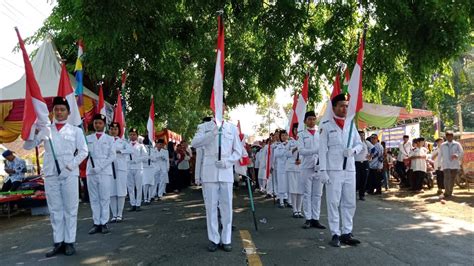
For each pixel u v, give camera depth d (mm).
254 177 18734
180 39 13008
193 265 5395
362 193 12359
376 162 13891
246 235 7215
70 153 6273
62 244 6211
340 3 12172
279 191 11438
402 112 15875
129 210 11281
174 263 5512
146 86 15180
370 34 12031
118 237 7375
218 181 6230
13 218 10492
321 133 6582
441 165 13172
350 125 6652
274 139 12938
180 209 11156
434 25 9773
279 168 11438
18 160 12414
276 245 6438
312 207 8047
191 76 19859
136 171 11227
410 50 10336
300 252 5969
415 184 14688
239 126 10219
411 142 17016
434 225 7973
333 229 6418
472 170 14656
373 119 16000
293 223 8531
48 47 13609
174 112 21969
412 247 6156
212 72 16484
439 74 12602
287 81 15055
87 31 9047
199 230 7848
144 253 6109
